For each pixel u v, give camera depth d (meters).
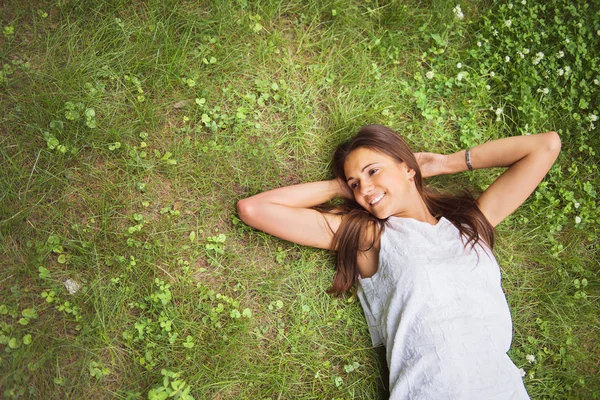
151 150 2.61
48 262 2.41
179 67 2.67
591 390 2.74
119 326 2.41
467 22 3.09
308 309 2.59
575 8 3.16
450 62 3.02
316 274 2.66
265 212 2.41
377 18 2.99
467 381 2.16
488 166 2.61
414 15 3.01
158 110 2.65
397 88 2.94
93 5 2.62
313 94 2.84
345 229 2.45
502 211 2.55
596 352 2.82
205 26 2.73
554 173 2.95
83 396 2.30
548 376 2.73
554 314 2.80
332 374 2.57
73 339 2.35
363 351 2.60
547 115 2.99
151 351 2.39
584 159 3.04
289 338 2.56
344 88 2.89
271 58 2.81
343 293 2.61
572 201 2.92
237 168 2.67
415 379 2.19
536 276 2.87
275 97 2.75
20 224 2.40
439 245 2.34
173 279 2.51
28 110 2.48
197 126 2.67
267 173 2.71
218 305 2.49
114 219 2.51
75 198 2.50
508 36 3.08
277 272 2.62
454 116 2.96
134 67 2.63
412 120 2.94
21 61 2.52
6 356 2.23
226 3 2.75
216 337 2.48
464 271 2.29
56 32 2.58
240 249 2.62
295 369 2.53
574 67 3.09
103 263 2.46
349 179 2.44
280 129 2.77
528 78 2.99
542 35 3.08
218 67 2.72
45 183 2.47
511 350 2.73
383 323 2.38
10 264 2.36
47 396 2.26
